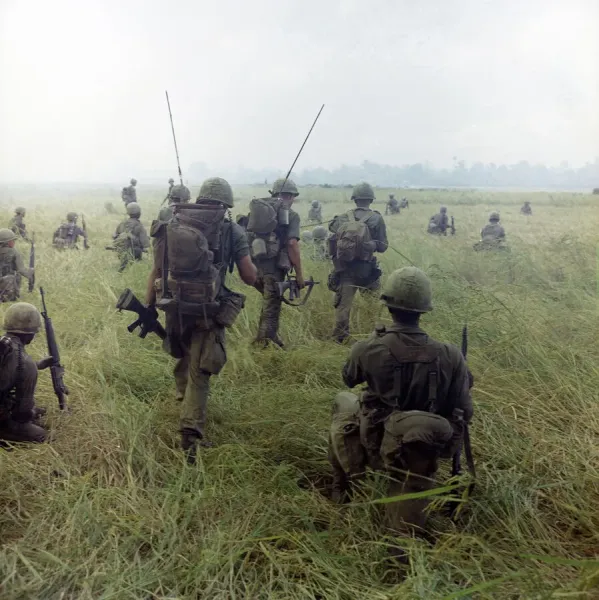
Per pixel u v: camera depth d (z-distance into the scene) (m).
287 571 2.78
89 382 4.83
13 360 3.71
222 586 2.68
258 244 5.93
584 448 3.89
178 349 4.20
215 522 3.13
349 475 3.34
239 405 4.65
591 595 2.44
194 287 3.79
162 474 3.61
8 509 3.17
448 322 6.18
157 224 4.04
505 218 24.12
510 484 3.45
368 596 2.59
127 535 3.01
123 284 8.12
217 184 4.07
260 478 3.60
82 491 3.24
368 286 6.82
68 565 2.73
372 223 6.72
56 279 8.66
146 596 2.62
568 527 3.24
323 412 4.45
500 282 7.88
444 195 46.28
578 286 7.98
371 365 3.04
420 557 2.68
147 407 4.43
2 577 2.66
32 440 3.88
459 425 3.06
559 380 4.79
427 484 2.98
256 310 6.90
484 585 2.37
